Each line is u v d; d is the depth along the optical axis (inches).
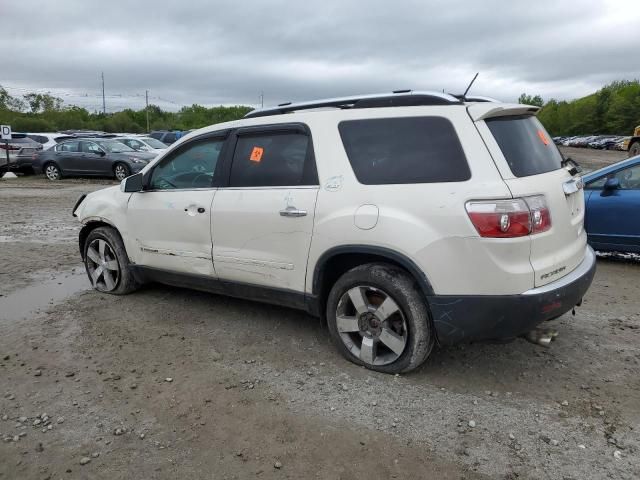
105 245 216.2
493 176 129.5
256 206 162.1
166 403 135.3
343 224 143.3
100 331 180.9
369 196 141.0
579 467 109.7
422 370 150.7
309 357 159.8
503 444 117.5
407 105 144.9
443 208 130.4
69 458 114.3
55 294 221.6
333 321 154.6
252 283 169.3
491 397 136.4
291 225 154.6
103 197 214.1
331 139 151.0
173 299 212.2
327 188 148.7
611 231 257.0
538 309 129.7
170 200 186.5
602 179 265.6
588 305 203.6
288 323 185.8
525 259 128.6
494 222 125.8
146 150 759.1
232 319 190.4
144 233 197.3
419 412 130.0
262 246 162.9
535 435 120.5
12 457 114.7
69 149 740.7
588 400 134.6
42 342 172.4
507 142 137.5
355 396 137.5
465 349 163.6
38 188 639.8
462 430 122.6
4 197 552.7
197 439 120.6
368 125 146.8
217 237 173.6
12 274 252.7
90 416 129.8
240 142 171.9
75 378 148.6
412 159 138.9
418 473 108.8
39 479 108.2
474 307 130.2
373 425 125.0
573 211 150.3
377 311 144.9
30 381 146.9
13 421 128.0
